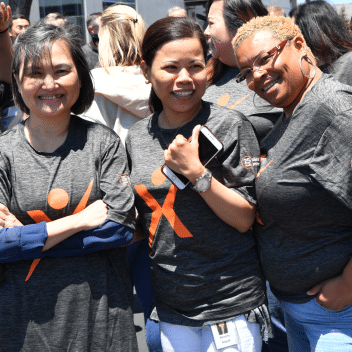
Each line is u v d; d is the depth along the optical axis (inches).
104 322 67.7
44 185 66.7
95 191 68.6
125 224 68.5
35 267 66.4
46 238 64.5
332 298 65.1
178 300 71.0
